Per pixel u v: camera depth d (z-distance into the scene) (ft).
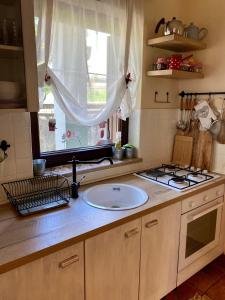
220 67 6.72
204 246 6.70
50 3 4.51
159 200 5.16
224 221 7.17
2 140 4.71
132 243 4.73
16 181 5.01
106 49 5.64
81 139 6.51
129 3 5.75
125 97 6.23
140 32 6.36
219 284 6.49
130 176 6.70
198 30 6.49
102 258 4.29
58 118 5.92
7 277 3.26
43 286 3.64
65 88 5.07
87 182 6.12
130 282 4.92
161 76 6.66
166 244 5.47
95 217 4.40
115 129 7.07
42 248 3.48
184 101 7.62
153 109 7.13
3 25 3.94
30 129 5.07
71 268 3.90
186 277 6.30
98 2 5.31
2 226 4.06
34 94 4.09
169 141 7.84
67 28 4.95
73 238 3.76
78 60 5.16
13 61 4.02
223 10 6.47
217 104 6.89
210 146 7.07
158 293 5.64
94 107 5.64
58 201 4.92
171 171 7.14
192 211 5.91
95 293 4.35
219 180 6.46
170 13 6.93
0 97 4.00
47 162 5.96
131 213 4.57
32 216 4.39
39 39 4.57
